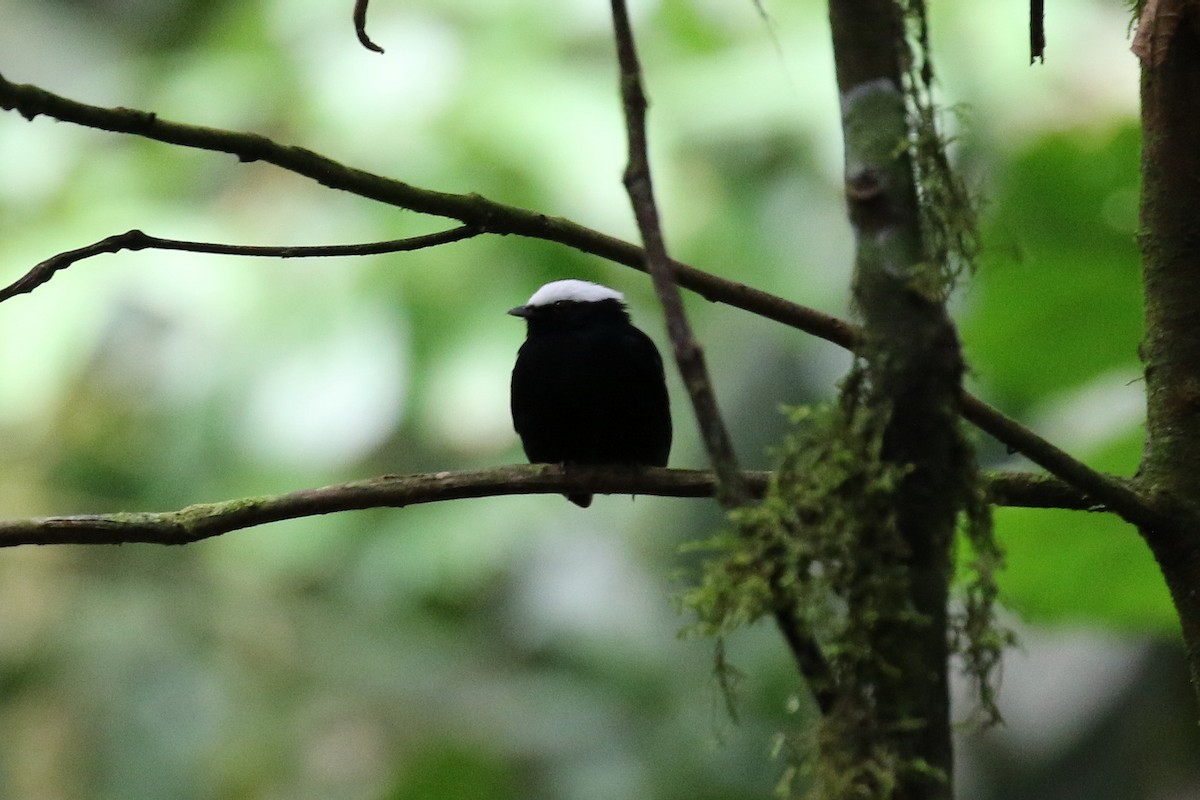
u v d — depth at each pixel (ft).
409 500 17.75
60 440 43.78
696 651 43.60
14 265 38.09
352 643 43.50
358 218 39.45
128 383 43.86
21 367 36.96
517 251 38.40
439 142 37.93
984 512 13.17
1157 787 37.35
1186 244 15.85
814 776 11.73
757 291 16.97
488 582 44.88
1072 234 27.25
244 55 41.06
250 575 44.27
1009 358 28.19
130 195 39.42
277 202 39.83
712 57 40.09
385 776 41.34
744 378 41.52
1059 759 37.91
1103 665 37.93
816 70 39.37
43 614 41.96
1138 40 16.25
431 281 38.24
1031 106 38.11
